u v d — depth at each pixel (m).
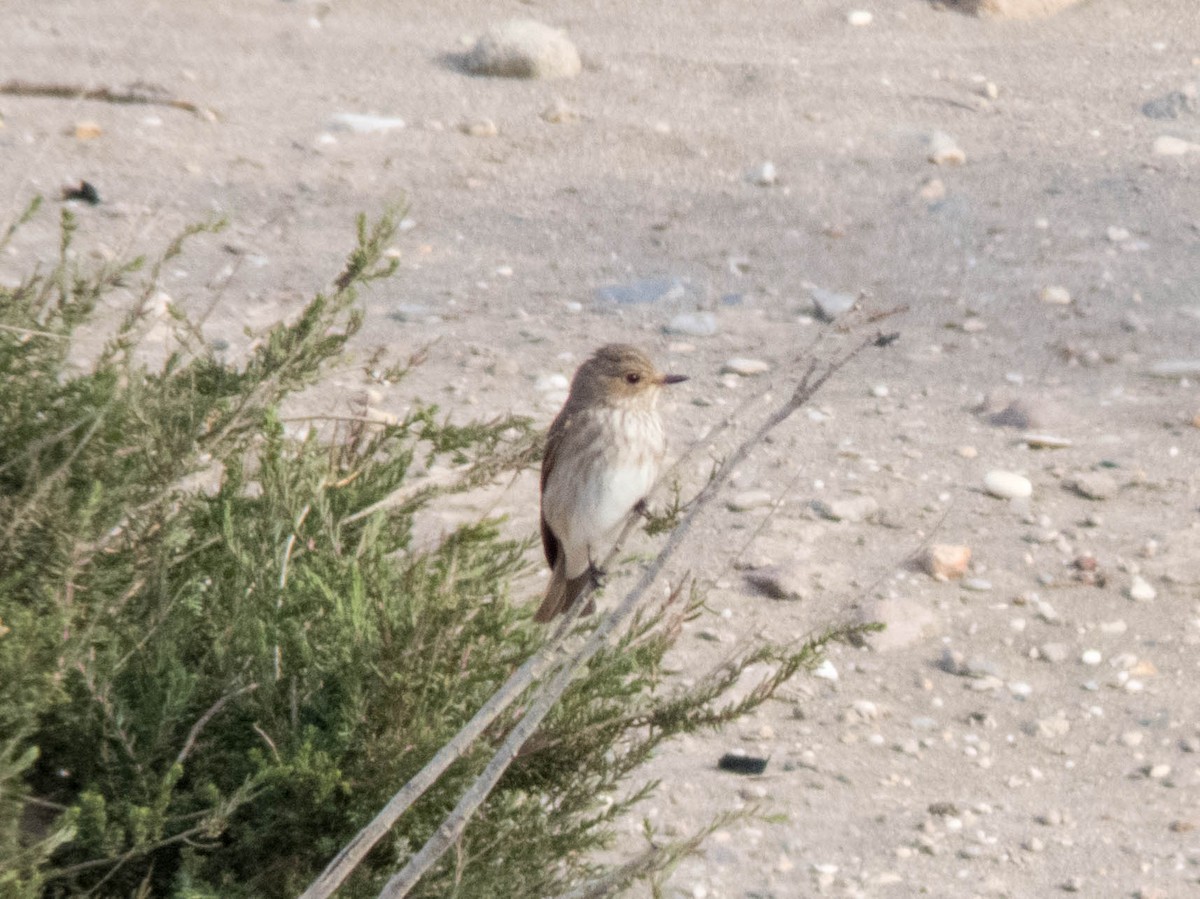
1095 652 11.09
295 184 19.34
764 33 25.98
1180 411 14.59
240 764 6.70
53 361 7.50
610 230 18.78
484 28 25.69
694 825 9.11
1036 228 18.80
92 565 7.00
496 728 6.90
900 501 13.00
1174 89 23.59
